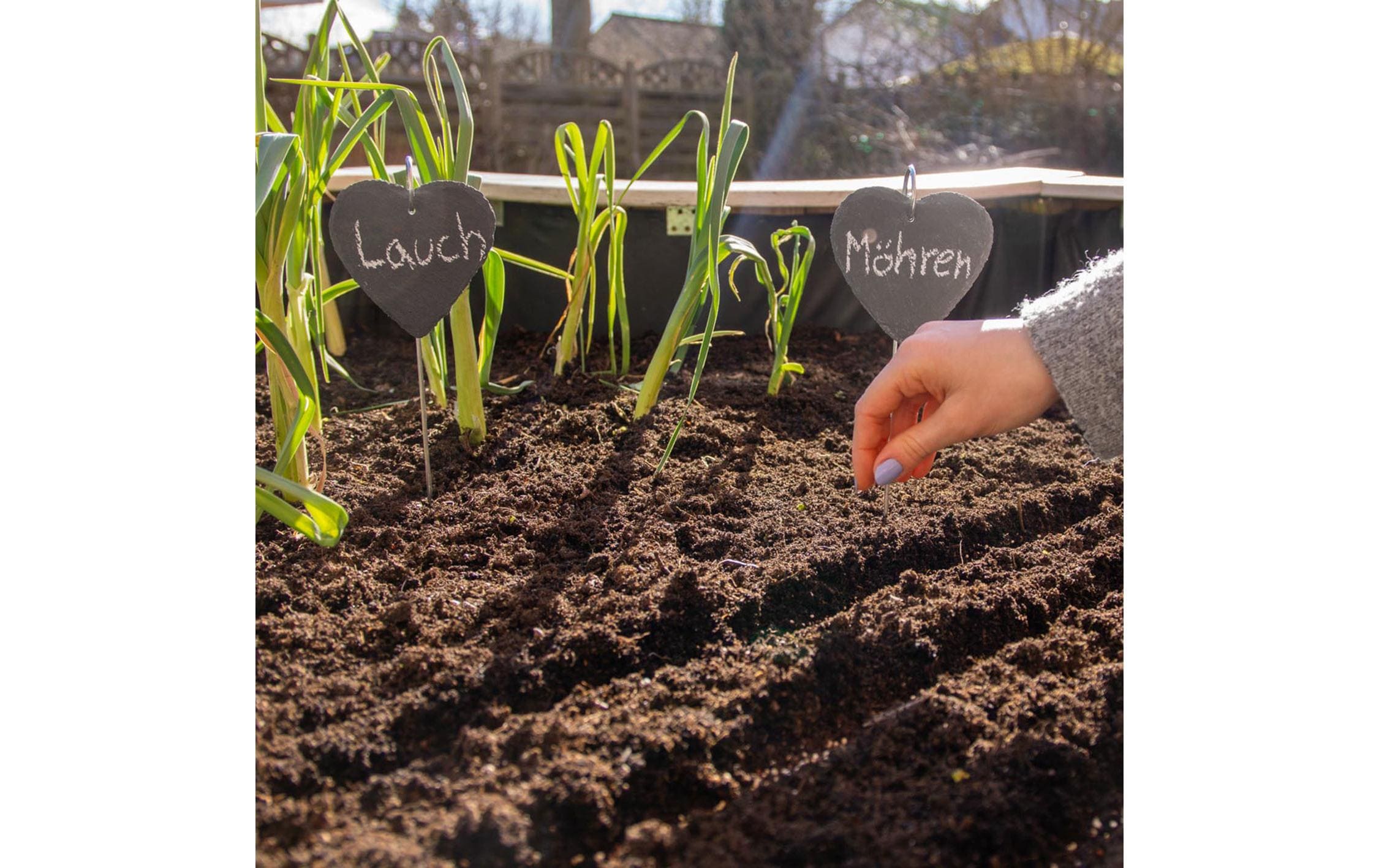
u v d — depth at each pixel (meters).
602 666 0.85
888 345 1.90
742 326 1.96
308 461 1.28
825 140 4.88
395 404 1.50
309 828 0.66
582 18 5.00
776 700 0.81
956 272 1.10
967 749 0.75
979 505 1.18
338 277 1.89
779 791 0.72
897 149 4.87
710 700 0.80
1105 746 0.75
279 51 4.14
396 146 4.09
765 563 1.01
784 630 0.92
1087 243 1.95
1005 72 4.96
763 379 1.66
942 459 1.34
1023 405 0.86
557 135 1.39
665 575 0.99
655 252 1.90
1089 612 0.95
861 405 0.91
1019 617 0.92
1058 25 5.03
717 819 0.69
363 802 0.69
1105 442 0.86
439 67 4.30
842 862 0.64
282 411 1.15
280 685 0.81
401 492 1.19
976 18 4.98
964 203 1.08
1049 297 0.88
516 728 0.76
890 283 1.11
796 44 4.83
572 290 1.53
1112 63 4.97
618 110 4.67
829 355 1.84
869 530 1.09
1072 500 1.21
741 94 4.80
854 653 0.86
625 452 1.32
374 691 0.80
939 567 1.06
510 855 0.64
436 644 0.87
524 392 1.52
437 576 1.00
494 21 4.88
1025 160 4.87
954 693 0.82
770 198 1.81
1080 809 0.70
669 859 0.65
